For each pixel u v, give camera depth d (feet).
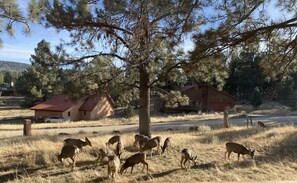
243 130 65.46
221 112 188.44
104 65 46.60
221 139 55.36
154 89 58.65
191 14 21.80
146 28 29.22
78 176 35.60
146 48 32.96
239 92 278.46
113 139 45.96
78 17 41.93
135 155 36.24
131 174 36.32
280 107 203.72
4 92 374.22
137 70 52.90
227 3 21.52
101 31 44.01
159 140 43.73
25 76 221.46
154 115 178.40
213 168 38.93
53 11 41.11
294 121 117.19
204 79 50.01
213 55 22.99
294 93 222.48
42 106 178.09
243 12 21.54
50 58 46.60
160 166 39.29
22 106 230.48
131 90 56.85
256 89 212.23
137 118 144.77
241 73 240.32
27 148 45.93
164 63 44.29
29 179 35.47
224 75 45.85
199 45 22.44
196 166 39.65
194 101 200.54
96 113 177.58
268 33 22.24
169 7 22.13
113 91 52.65
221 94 209.26
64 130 104.53
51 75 48.67
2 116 198.59
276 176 36.22
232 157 43.83
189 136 57.21
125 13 30.27
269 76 25.26
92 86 47.78
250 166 40.19
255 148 49.37
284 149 48.06
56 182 34.55
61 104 176.55
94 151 44.16
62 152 38.06
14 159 42.42
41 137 61.52
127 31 36.52
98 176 35.47
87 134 73.31
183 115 164.96
